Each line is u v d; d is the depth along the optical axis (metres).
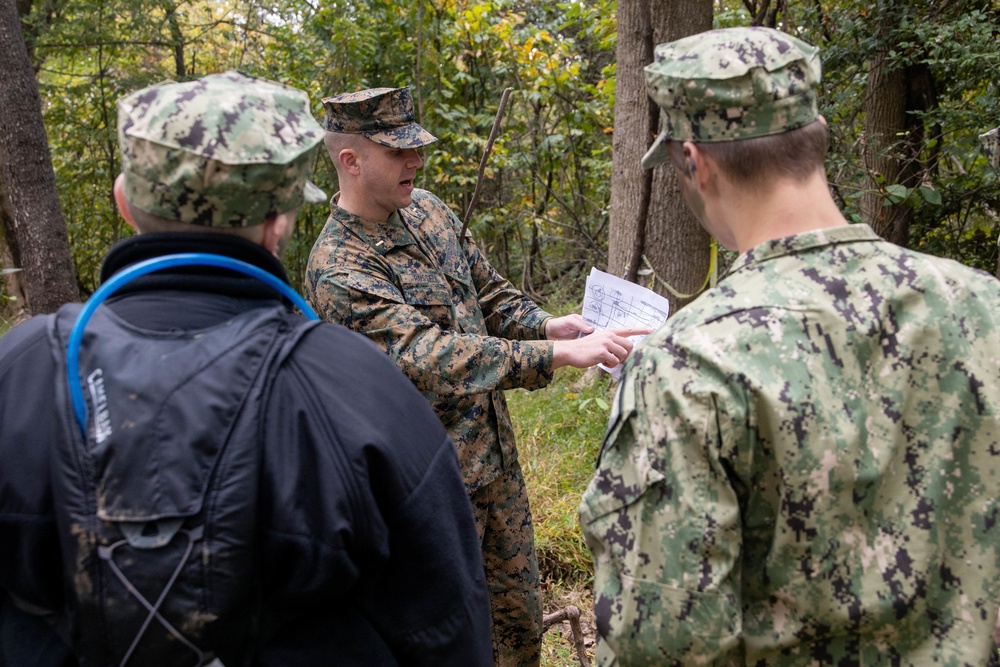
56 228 4.81
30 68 4.67
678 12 3.99
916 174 4.77
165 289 1.00
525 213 7.22
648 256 4.23
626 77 4.29
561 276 7.89
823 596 1.01
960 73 4.51
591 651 2.81
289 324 1.03
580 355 1.93
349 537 0.96
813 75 1.08
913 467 1.04
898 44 4.60
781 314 1.03
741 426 0.99
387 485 1.00
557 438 4.14
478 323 2.30
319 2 7.31
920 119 4.93
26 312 7.43
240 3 10.52
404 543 1.03
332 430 0.97
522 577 2.24
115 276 0.99
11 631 0.99
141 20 9.30
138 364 0.94
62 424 0.93
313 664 0.98
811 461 0.98
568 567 3.19
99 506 0.90
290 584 0.95
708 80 1.07
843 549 1.01
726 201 1.13
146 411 0.92
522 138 7.50
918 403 1.04
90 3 8.99
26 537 0.94
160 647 0.89
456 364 1.94
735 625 1.00
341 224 2.14
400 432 1.02
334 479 0.96
